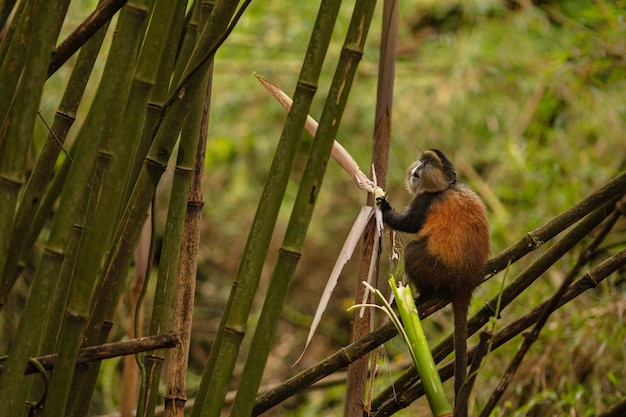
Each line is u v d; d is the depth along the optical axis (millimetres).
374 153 6840
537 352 10875
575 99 14047
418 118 17750
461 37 18094
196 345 18891
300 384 6113
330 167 18766
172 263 6191
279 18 17609
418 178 8164
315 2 17516
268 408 6160
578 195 12336
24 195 6055
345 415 6645
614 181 6293
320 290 19672
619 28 12125
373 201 6582
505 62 16625
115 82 4812
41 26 4789
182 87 5727
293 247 5109
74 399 5664
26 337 4809
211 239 19844
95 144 4836
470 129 17562
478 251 7344
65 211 4848
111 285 5832
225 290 19516
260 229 5203
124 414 8789
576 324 10695
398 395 6770
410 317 5320
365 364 6664
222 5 5957
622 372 10430
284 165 5176
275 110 18578
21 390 5438
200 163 6555
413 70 18422
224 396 5172
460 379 5969
